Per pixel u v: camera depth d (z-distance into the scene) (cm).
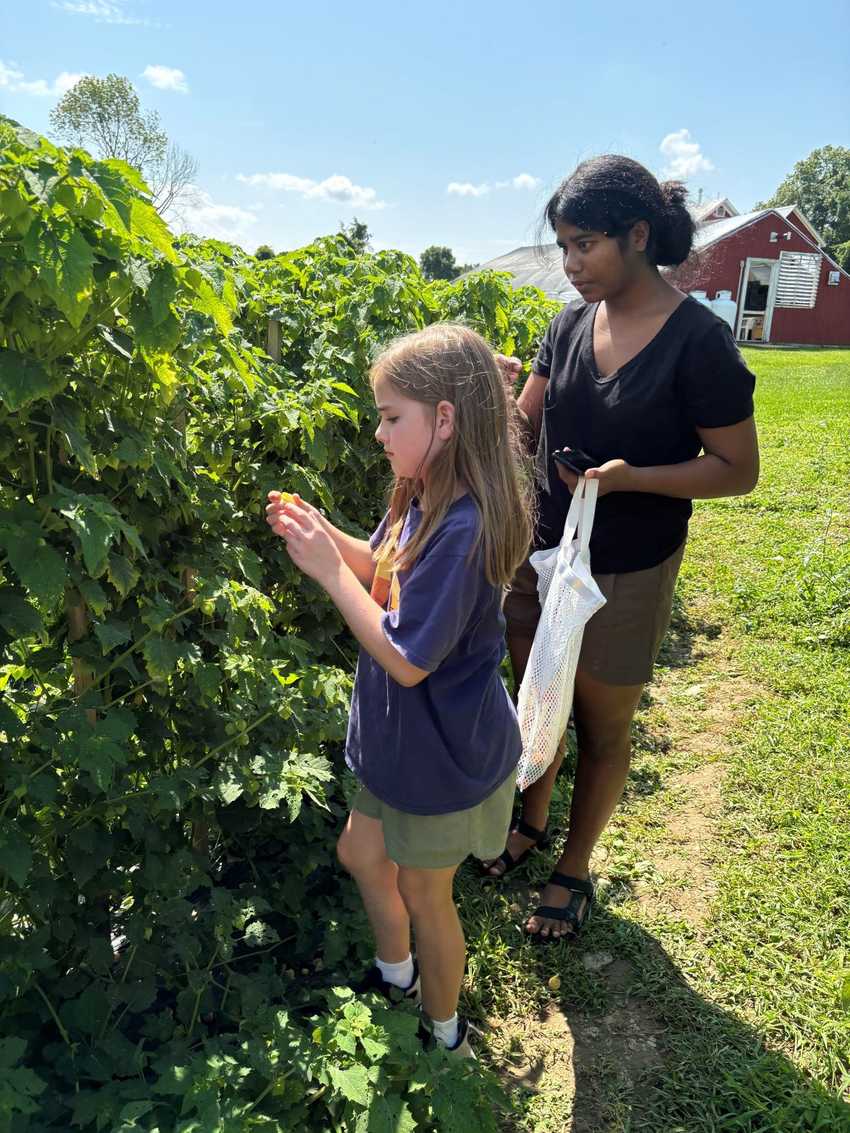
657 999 241
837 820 312
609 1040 229
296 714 213
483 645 177
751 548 596
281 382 283
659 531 234
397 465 172
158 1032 189
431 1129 184
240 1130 151
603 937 263
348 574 169
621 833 311
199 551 219
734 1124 203
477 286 374
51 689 195
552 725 225
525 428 269
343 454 294
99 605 168
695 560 581
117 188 137
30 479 172
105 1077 172
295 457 289
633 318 225
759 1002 239
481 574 168
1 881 177
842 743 358
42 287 144
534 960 254
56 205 141
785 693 406
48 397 155
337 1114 177
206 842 237
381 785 182
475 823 184
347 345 313
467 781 179
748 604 501
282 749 224
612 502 233
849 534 611
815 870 287
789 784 334
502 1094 183
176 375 193
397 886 200
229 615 200
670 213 215
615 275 218
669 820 320
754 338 3309
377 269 341
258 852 257
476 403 166
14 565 151
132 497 194
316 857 243
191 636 223
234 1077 166
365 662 186
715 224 3303
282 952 236
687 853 302
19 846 161
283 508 171
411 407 166
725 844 304
